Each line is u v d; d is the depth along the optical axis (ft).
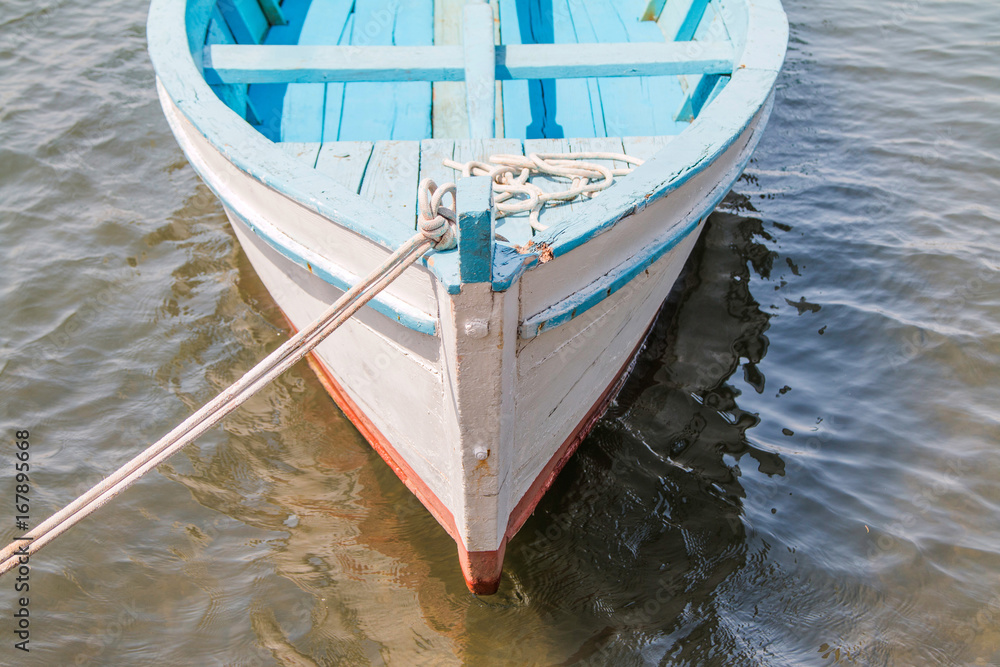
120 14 24.80
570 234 7.95
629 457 12.61
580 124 13.58
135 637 10.16
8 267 16.11
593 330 9.81
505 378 8.11
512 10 16.20
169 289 15.80
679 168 9.27
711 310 15.48
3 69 21.99
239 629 10.27
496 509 9.46
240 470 12.44
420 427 9.99
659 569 11.08
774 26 12.50
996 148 19.38
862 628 10.30
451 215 7.23
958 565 11.00
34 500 11.87
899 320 15.03
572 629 10.36
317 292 10.67
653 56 12.26
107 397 13.58
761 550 11.28
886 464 12.50
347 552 11.31
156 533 11.46
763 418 13.30
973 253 16.42
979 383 13.74
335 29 15.57
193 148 11.91
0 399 13.48
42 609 10.44
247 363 14.23
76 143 19.63
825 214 17.79
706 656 10.03
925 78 22.09
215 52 12.03
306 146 11.13
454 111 13.98
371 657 10.01
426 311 8.21
